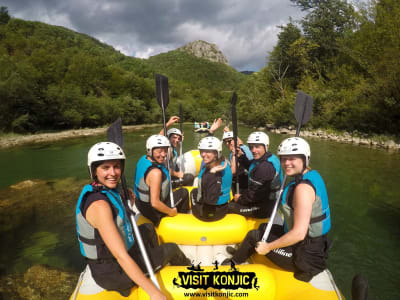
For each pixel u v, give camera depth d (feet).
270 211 9.50
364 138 44.19
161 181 8.93
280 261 6.31
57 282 9.46
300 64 84.74
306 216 5.08
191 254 8.89
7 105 65.41
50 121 80.12
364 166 25.46
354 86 54.85
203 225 8.61
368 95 50.03
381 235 12.42
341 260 10.54
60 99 81.05
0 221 14.82
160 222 8.98
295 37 84.99
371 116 45.96
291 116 67.21
